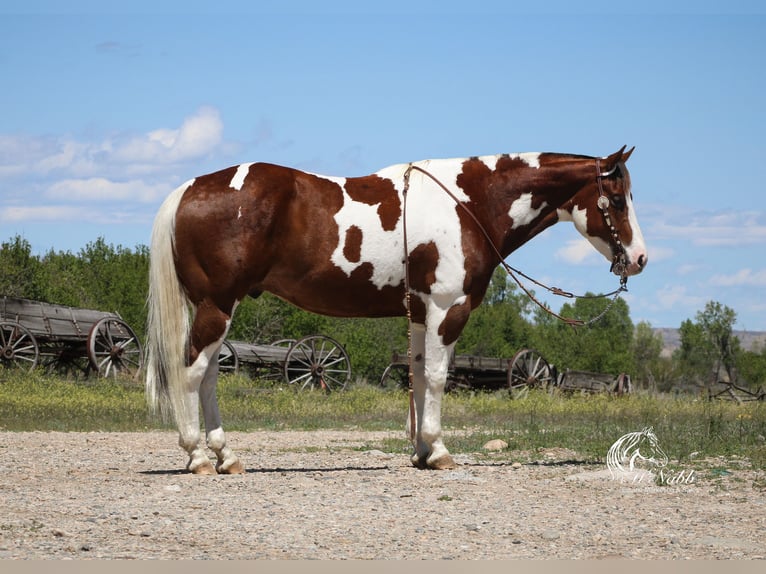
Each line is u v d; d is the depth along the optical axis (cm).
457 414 2366
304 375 3195
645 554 637
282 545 653
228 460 1017
